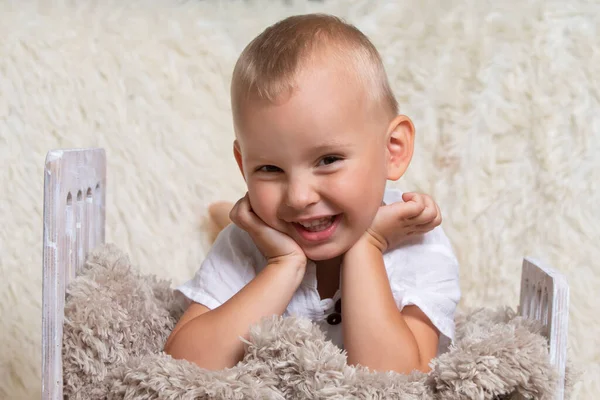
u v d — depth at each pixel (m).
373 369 0.93
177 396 0.80
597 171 1.45
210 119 1.49
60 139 1.45
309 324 0.85
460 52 1.47
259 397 0.80
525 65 1.46
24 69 1.45
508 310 1.11
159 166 1.47
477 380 0.80
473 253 1.46
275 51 0.94
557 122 1.46
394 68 1.48
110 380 0.89
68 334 0.91
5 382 1.38
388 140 1.03
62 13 1.47
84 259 1.03
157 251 1.45
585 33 1.46
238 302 0.96
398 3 1.48
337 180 0.93
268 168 0.95
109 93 1.47
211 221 1.47
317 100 0.91
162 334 1.06
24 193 1.44
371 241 1.01
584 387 1.42
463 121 1.47
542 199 1.46
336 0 1.48
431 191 1.48
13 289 1.41
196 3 1.49
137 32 1.48
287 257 0.99
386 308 0.96
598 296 1.44
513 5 1.47
